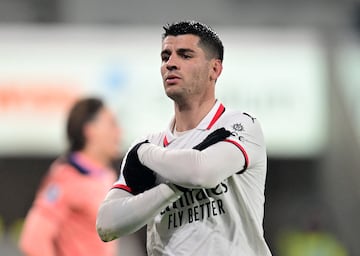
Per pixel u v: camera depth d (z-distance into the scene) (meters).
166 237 12.30
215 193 12.00
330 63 36.59
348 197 39.00
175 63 12.27
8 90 35.06
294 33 36.59
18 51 35.22
